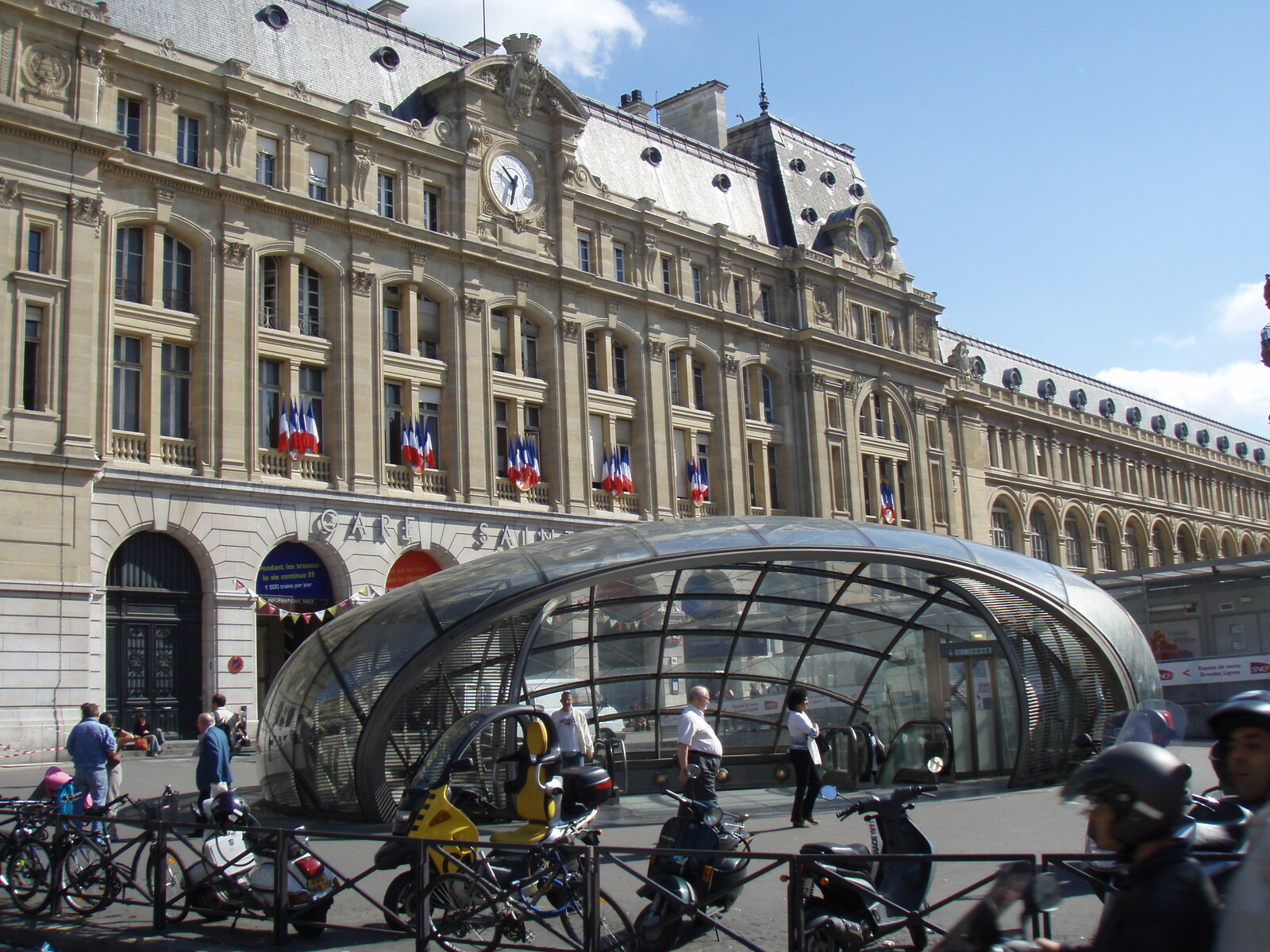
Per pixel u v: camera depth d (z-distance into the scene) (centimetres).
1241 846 732
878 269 6744
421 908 973
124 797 1419
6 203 3447
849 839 1625
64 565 3428
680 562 2027
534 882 1005
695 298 5725
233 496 3872
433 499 4397
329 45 4597
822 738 2481
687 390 5556
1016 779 2162
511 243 4850
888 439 6588
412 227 4456
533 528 4694
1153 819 502
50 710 3350
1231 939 435
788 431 6034
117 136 3634
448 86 4759
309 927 1096
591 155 5550
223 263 3969
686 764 1447
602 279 5134
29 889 1295
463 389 4591
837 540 2142
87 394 3534
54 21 3581
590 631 2338
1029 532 8431
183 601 3812
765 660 2552
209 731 1705
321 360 4206
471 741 1230
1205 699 3888
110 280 3684
